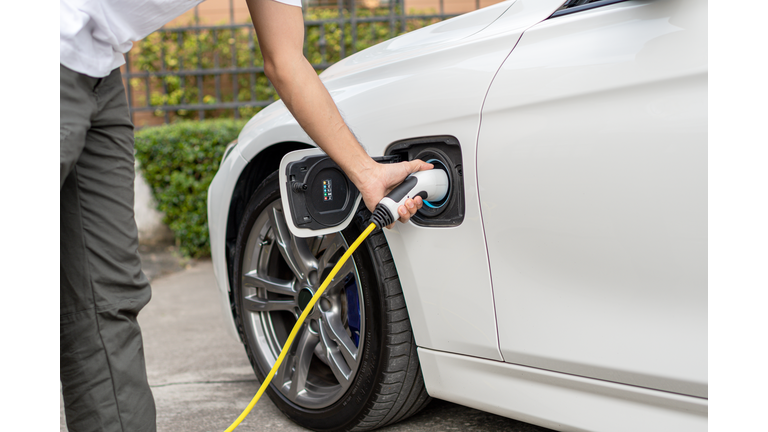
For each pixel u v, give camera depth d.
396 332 1.39
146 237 4.68
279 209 1.61
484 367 1.25
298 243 1.58
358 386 1.46
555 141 1.08
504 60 1.19
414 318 1.36
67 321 1.05
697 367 0.96
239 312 1.81
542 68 1.12
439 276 1.28
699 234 0.94
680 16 0.98
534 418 1.18
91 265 1.05
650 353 1.00
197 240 4.45
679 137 0.95
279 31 1.09
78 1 0.93
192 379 2.14
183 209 4.45
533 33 1.17
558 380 1.13
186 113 6.21
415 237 1.31
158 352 2.51
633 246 1.00
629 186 1.00
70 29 0.91
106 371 1.06
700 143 0.93
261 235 1.70
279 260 1.74
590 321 1.07
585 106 1.05
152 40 6.03
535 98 1.11
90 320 1.05
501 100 1.16
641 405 1.04
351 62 1.64
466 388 1.29
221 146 4.40
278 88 1.13
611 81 1.02
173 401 1.92
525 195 1.12
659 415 1.02
